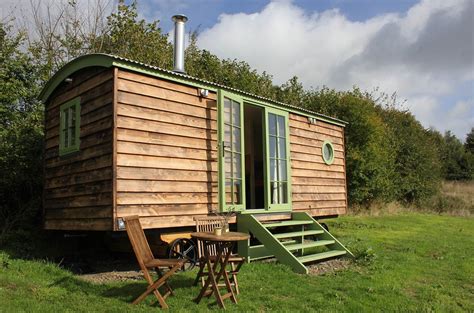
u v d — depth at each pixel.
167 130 6.78
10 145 9.41
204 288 4.89
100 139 6.42
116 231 6.49
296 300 5.16
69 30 15.89
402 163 22.20
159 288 5.37
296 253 7.83
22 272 6.13
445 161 31.09
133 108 6.34
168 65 16.42
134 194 6.18
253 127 11.45
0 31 11.07
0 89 9.89
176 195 6.77
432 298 5.61
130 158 6.20
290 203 9.09
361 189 18.44
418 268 7.25
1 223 9.35
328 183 10.77
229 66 20.45
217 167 7.57
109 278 6.23
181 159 6.94
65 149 7.39
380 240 10.37
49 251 8.54
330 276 6.44
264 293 5.37
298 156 9.69
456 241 10.77
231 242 5.02
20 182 9.57
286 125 9.27
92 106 6.73
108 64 6.26
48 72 11.70
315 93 21.77
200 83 7.41
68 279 5.73
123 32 15.94
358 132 18.89
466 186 27.67
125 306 4.70
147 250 5.11
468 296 5.85
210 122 7.57
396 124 23.92
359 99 19.92
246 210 7.86
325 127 10.91
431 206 21.77
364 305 5.12
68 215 7.23
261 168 11.38
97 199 6.39
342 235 11.03
